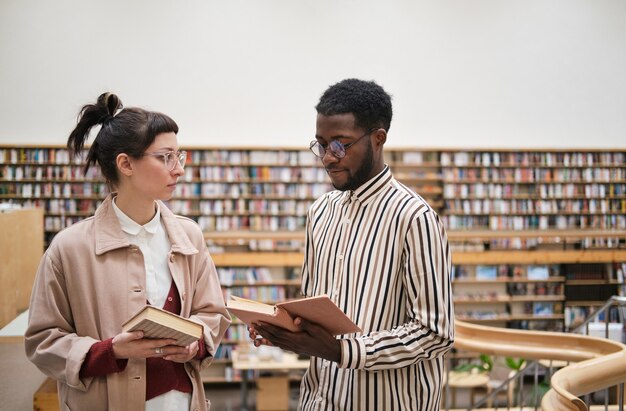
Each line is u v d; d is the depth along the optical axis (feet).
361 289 5.48
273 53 30.50
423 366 5.55
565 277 30.42
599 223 31.53
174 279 5.45
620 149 31.45
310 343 5.04
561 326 30.32
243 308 4.99
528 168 31.27
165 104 29.91
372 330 5.39
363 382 5.41
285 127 30.60
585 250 30.66
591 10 31.89
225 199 29.94
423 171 31.30
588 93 31.99
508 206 31.19
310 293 6.43
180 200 29.68
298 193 30.22
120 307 5.20
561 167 31.40
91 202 29.30
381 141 5.53
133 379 5.09
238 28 30.30
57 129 29.22
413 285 5.27
